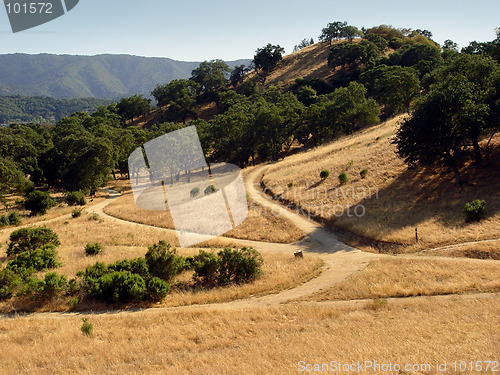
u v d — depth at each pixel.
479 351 8.76
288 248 25.38
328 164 43.28
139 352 10.26
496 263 17.66
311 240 26.55
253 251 19.12
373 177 35.47
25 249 24.73
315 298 15.14
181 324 12.59
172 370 8.81
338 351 9.47
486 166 30.38
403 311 12.76
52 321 13.05
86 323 11.84
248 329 11.82
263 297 15.76
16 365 9.54
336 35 143.00
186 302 15.34
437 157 28.69
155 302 15.43
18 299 15.42
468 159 32.34
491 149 32.62
